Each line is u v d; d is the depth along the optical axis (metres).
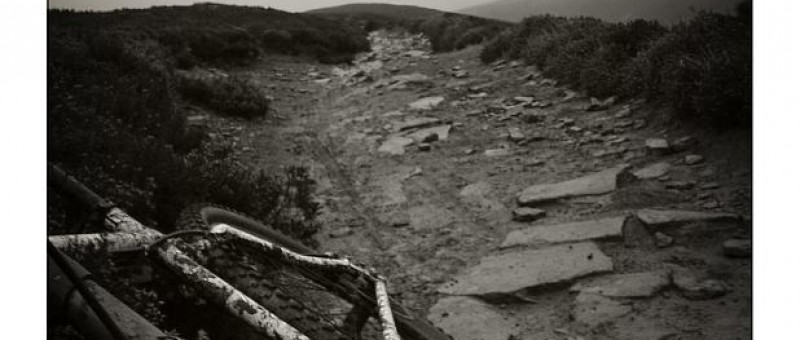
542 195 6.52
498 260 5.16
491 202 6.78
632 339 3.71
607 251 5.00
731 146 6.77
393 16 43.94
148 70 10.39
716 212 5.32
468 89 13.16
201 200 4.91
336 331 2.59
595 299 4.23
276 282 3.08
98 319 1.89
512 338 3.95
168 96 9.64
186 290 2.63
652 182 6.41
